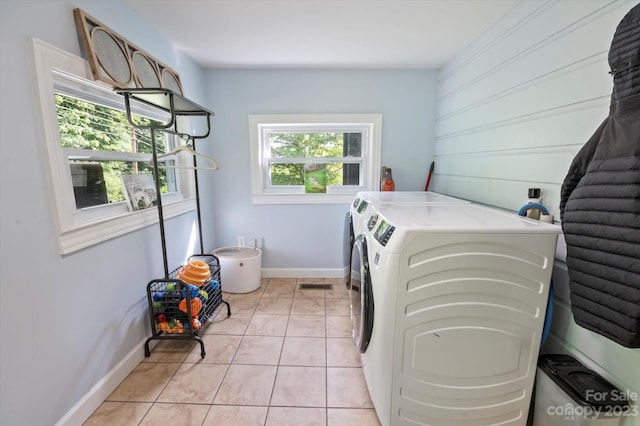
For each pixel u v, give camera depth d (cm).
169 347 189
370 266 134
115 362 156
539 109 145
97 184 153
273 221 299
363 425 135
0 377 102
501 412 127
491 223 119
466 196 221
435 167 282
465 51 221
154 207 189
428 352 119
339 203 296
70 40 126
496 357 121
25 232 108
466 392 123
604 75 112
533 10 148
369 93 275
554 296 133
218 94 276
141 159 187
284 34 200
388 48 223
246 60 250
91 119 150
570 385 107
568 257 107
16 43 104
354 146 297
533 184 151
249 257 271
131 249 169
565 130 130
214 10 168
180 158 240
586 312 102
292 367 172
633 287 87
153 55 188
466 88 220
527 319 118
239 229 300
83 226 133
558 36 132
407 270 113
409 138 283
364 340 141
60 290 123
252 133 282
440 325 117
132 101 176
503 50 174
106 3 147
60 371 124
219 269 236
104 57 139
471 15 173
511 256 113
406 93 276
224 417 138
